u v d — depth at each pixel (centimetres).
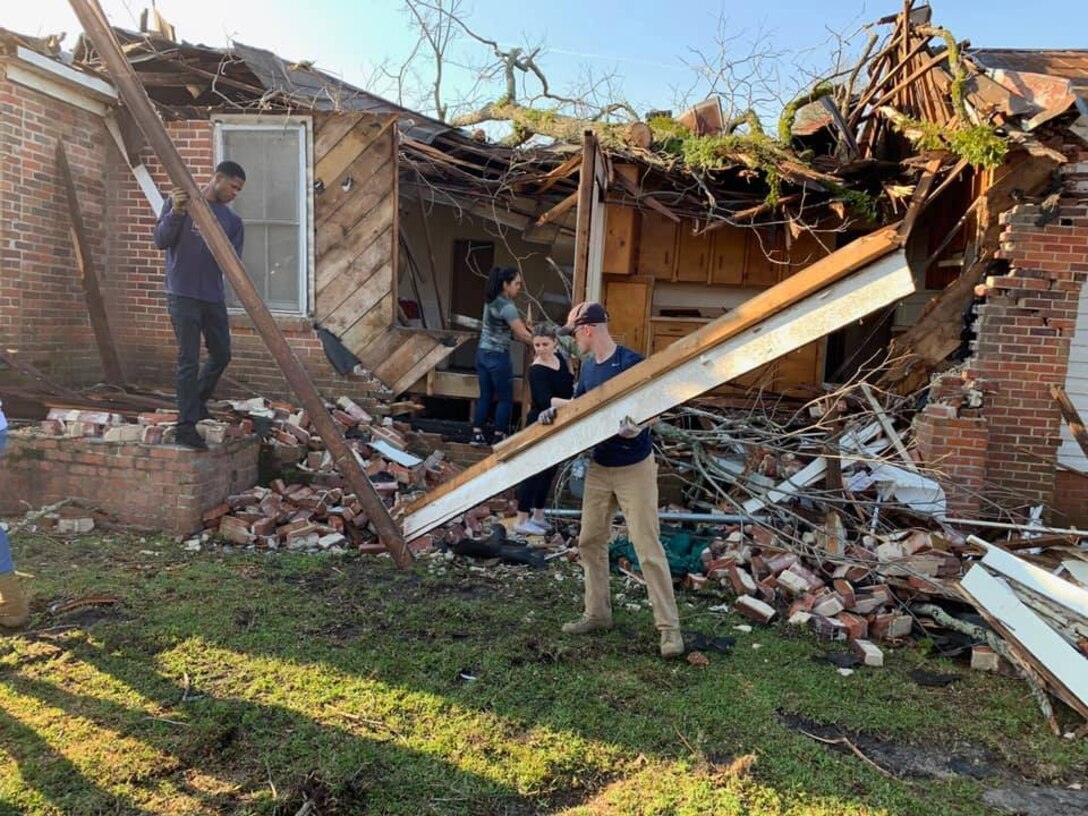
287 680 326
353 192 686
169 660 338
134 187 700
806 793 269
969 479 574
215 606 400
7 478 532
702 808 256
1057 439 589
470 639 382
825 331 339
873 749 305
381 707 309
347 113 674
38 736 275
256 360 705
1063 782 286
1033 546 510
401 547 484
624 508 375
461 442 686
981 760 300
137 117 429
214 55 696
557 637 390
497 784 264
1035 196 587
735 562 489
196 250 502
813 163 709
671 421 682
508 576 486
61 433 531
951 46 606
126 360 716
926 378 637
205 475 523
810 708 332
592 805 257
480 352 667
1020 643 368
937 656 401
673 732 304
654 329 809
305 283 696
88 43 699
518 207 810
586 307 401
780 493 556
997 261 612
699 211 769
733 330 356
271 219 696
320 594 431
